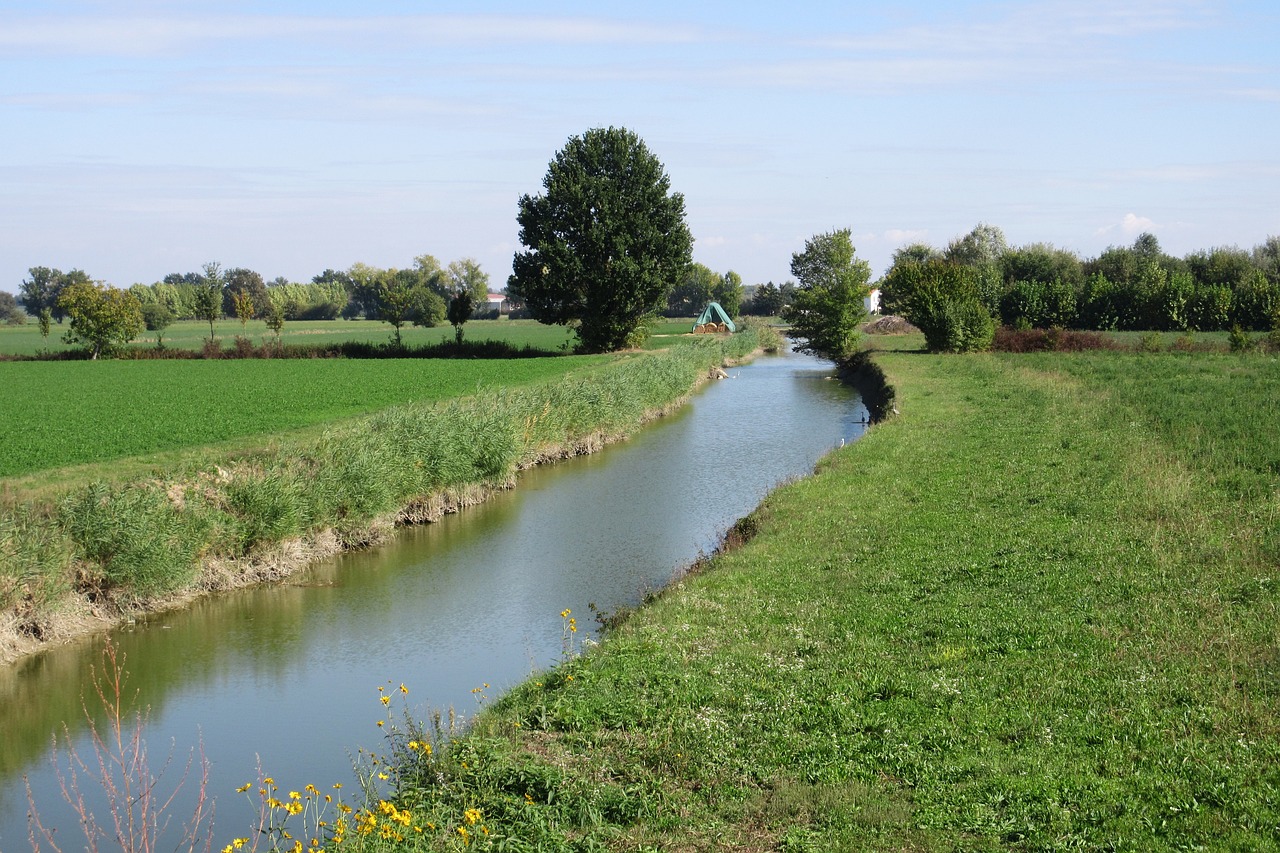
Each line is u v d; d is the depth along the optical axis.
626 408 42.59
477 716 13.24
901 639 14.40
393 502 26.45
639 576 21.94
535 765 10.73
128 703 15.89
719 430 44.41
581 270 78.44
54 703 15.95
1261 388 42.47
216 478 23.77
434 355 79.69
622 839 9.37
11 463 26.81
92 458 27.66
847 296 80.06
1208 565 16.94
